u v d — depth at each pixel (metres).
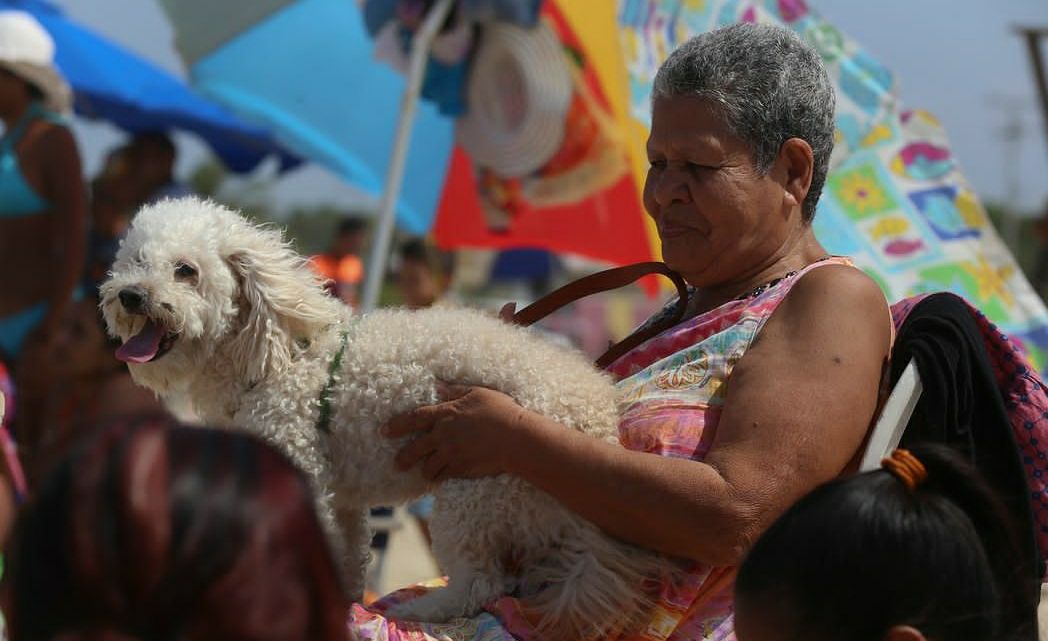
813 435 3.14
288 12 9.61
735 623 2.49
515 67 7.75
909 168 6.48
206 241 3.75
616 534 3.29
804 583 2.33
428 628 3.25
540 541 3.45
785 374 3.24
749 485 3.10
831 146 3.75
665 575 3.31
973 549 2.34
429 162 10.05
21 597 1.65
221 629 1.60
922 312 3.50
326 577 1.73
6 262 7.93
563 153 7.82
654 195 3.70
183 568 1.60
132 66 13.67
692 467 3.15
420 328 3.68
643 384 3.54
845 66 6.58
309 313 3.71
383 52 8.27
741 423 3.20
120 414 1.87
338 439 3.66
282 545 1.66
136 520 1.60
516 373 3.47
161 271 3.72
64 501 1.64
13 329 7.83
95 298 6.47
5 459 4.49
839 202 6.36
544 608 3.27
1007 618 2.52
